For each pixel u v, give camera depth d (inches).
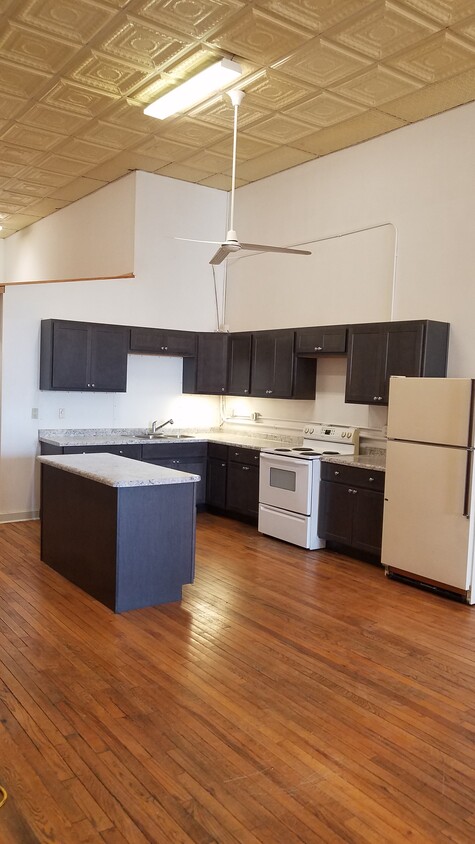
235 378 278.2
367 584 188.4
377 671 131.1
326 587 184.2
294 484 225.8
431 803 90.1
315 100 195.6
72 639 141.6
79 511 174.4
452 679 128.6
